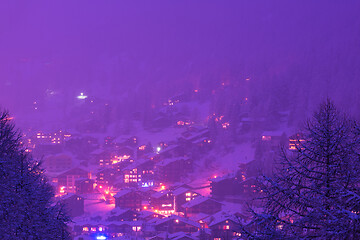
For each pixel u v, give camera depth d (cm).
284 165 1115
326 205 1036
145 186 16388
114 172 16925
